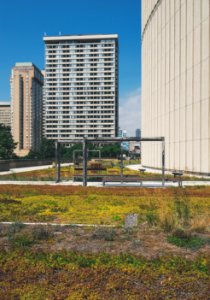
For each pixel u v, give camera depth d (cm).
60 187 2297
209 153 3528
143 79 6581
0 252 802
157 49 5428
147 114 6109
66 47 17575
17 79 15812
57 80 17688
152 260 750
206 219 1120
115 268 705
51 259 752
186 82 4144
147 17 6212
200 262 737
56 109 17750
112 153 10181
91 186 2405
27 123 16012
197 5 3841
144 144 6425
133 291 600
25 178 3108
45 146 11488
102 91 17525
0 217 1276
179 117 4359
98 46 17475
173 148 4566
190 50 4031
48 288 609
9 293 586
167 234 971
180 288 619
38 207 1497
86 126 17650
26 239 908
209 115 3528
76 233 995
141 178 2466
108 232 975
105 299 568
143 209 1457
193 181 2928
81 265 727
